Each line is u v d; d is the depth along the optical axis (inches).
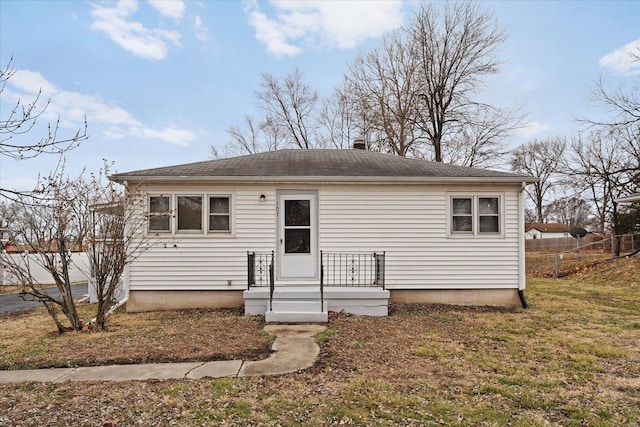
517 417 148.9
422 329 288.7
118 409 153.5
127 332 283.4
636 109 778.2
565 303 416.2
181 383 179.9
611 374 197.5
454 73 1037.2
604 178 890.1
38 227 290.4
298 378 186.7
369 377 188.5
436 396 167.3
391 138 1056.8
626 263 702.5
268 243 378.0
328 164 425.7
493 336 269.9
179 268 373.7
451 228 386.0
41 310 415.2
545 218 2162.9
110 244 300.5
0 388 176.4
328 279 379.9
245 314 342.0
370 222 383.9
